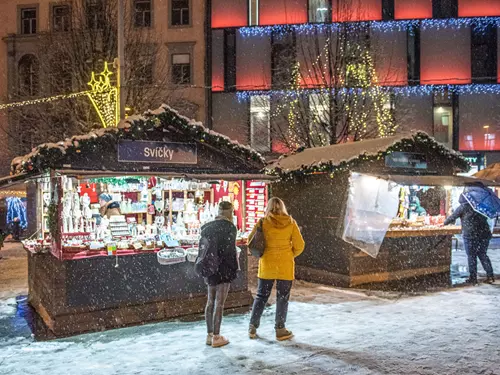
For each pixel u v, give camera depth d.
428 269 10.21
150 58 22.72
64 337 6.05
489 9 24.48
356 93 19.16
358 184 9.00
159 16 25.91
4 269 12.05
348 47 20.25
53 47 20.72
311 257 9.91
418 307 7.34
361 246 8.83
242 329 6.20
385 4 24.50
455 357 5.04
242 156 7.44
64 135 20.25
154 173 6.57
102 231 7.03
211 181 7.32
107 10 19.70
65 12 24.42
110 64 19.08
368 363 4.87
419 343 5.52
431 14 24.50
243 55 25.39
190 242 7.18
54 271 6.15
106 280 6.46
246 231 8.42
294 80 22.69
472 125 24.38
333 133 18.77
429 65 24.52
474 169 24.31
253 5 25.78
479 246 9.19
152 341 5.76
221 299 5.51
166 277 6.92
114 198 7.68
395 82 24.14
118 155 6.57
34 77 25.94
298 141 20.84
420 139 9.51
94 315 6.34
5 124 24.84
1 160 24.58
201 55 25.59
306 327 6.26
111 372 4.74
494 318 6.65
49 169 6.30
